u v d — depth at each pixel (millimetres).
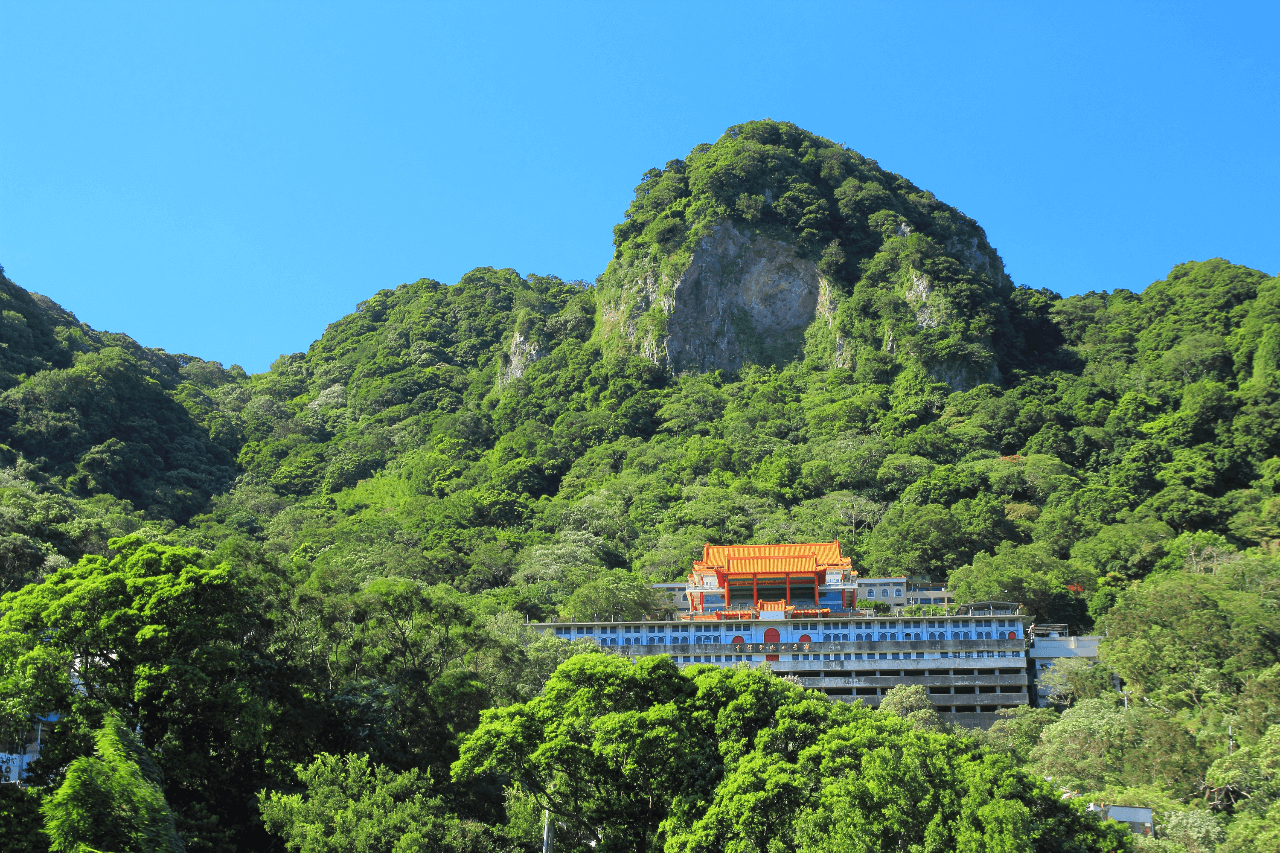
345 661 97125
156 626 80938
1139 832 92375
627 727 78750
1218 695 118938
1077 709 126375
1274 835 85438
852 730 79688
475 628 104188
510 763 79625
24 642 78688
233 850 75812
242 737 80250
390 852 72125
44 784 70438
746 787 73688
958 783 75875
